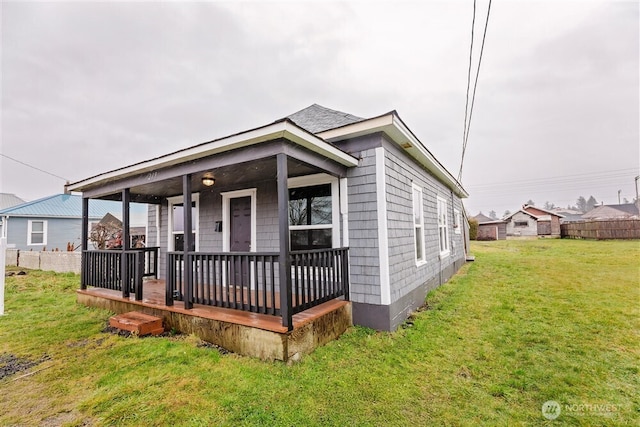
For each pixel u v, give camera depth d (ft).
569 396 8.08
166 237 24.50
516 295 18.83
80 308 17.92
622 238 57.11
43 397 8.35
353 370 9.68
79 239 55.01
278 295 16.52
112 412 7.56
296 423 7.11
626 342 11.25
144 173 15.70
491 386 8.66
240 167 14.47
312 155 12.32
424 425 7.07
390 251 14.26
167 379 9.12
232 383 8.83
